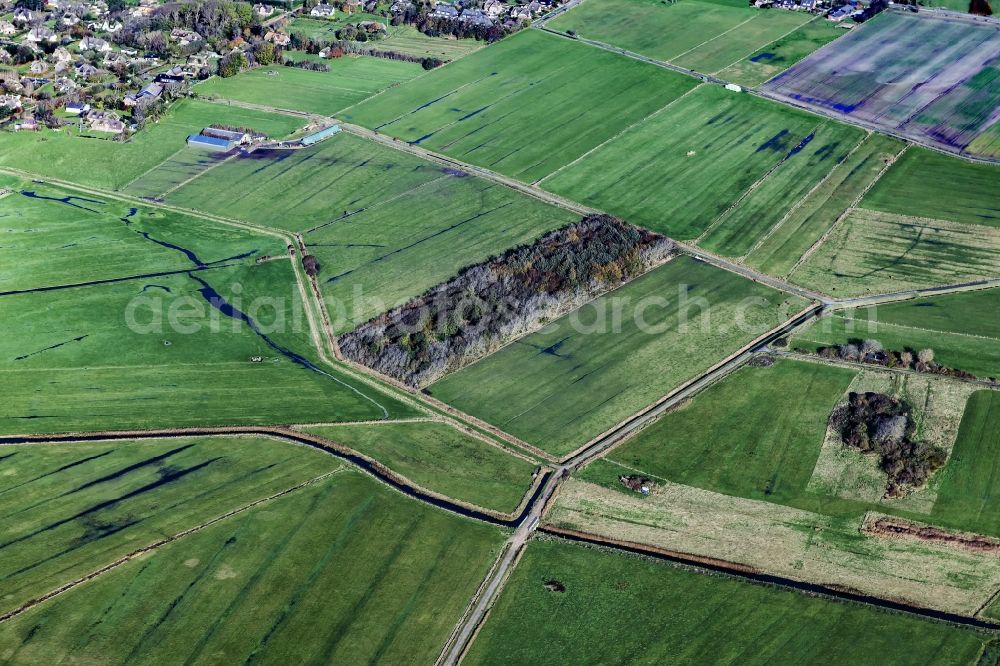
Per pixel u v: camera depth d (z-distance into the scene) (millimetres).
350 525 135000
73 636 119938
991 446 144875
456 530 134125
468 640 119438
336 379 162000
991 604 122875
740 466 143375
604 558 130125
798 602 123688
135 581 127062
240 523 135375
